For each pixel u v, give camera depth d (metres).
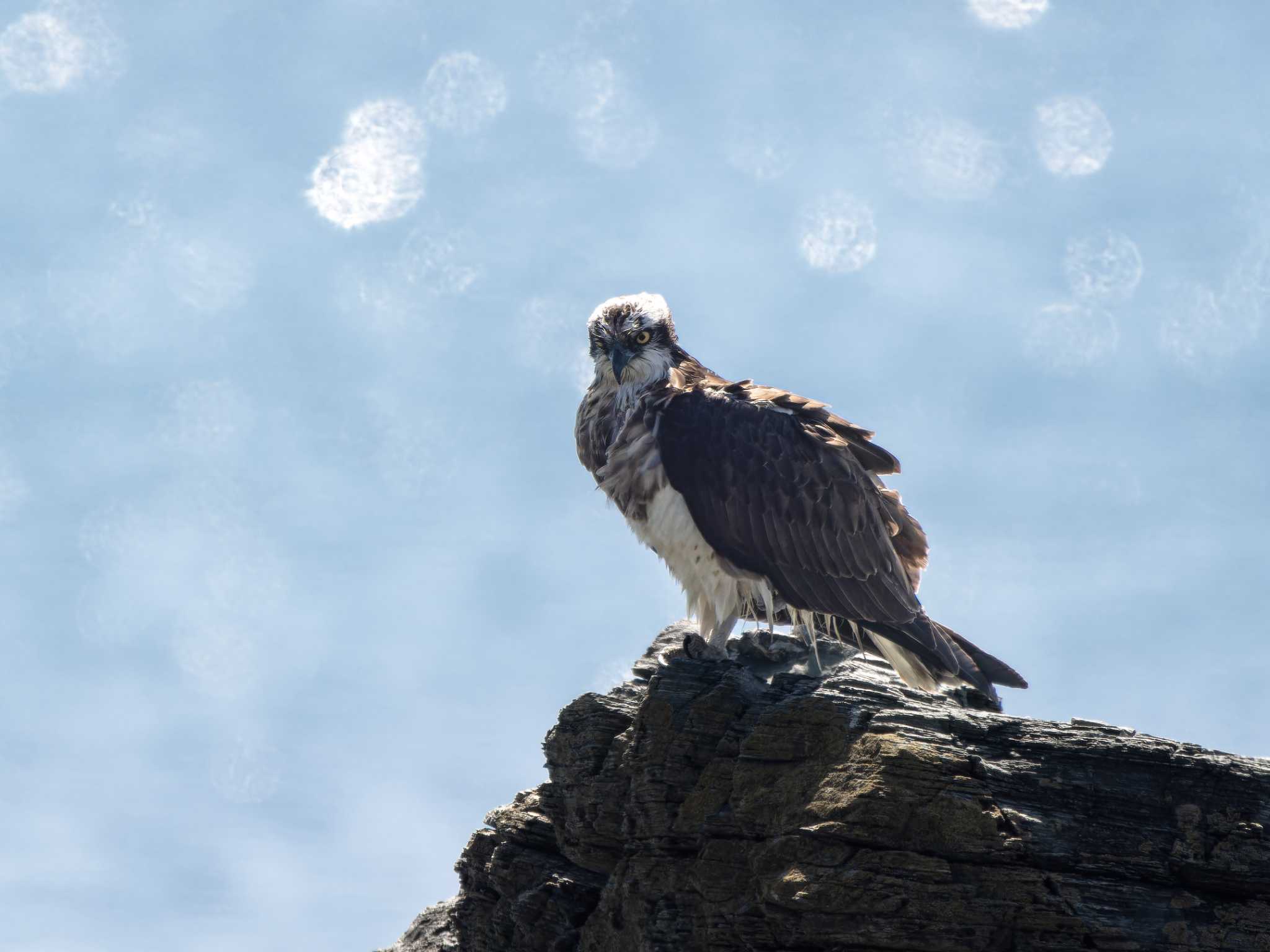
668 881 12.59
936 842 11.07
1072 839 11.17
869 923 10.89
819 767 11.80
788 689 13.26
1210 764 11.43
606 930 13.12
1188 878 11.12
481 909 14.91
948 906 10.87
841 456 15.09
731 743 12.68
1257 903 11.00
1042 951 10.82
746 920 11.54
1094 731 11.84
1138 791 11.42
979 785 11.25
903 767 11.23
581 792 13.79
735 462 15.02
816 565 14.87
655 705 13.16
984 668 14.53
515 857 14.40
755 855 11.78
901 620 14.69
